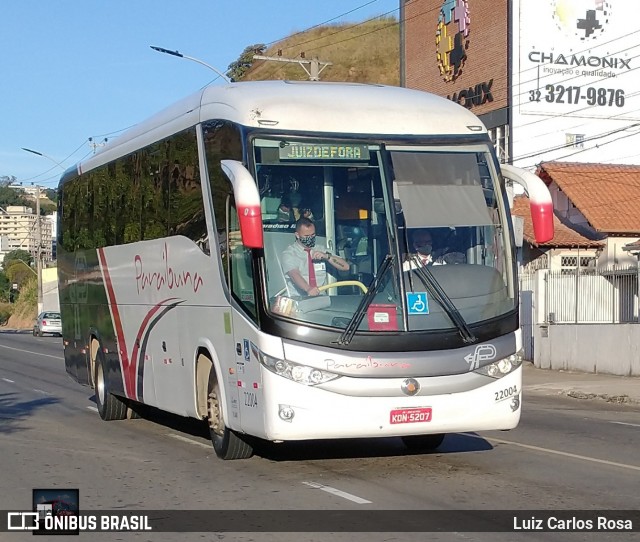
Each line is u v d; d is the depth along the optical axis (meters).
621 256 35.25
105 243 15.39
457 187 10.02
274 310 9.38
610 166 39.81
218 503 9.02
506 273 10.03
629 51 43.78
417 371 9.43
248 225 8.88
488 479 9.98
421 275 9.62
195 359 11.56
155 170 13.03
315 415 9.26
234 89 10.70
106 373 15.62
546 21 42.81
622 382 22.81
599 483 9.75
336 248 9.59
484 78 44.44
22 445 13.05
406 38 50.66
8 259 119.62
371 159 9.88
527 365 28.22
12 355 35.53
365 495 9.20
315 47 90.94
